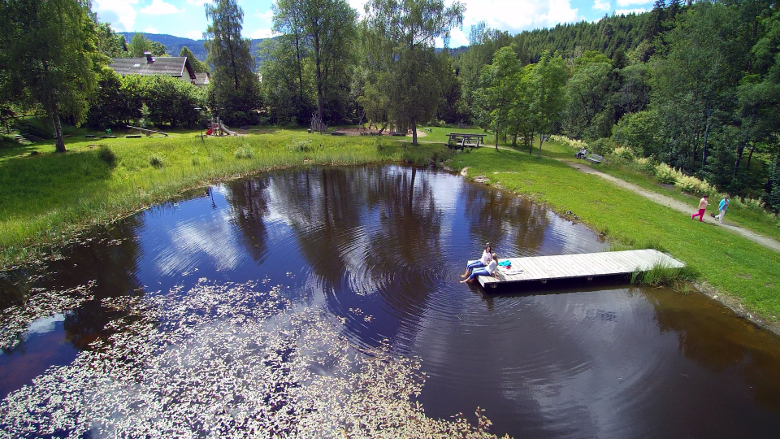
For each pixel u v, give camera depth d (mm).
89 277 13805
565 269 13922
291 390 8719
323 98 54156
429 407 8312
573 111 55719
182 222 19312
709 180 28688
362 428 7770
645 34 73312
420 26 35438
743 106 26906
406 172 32125
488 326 11180
